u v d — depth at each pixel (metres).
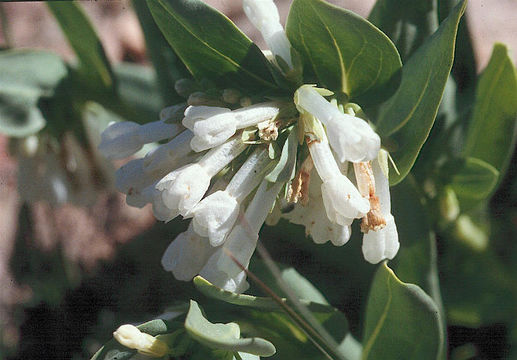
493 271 0.24
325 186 0.17
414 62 0.19
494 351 0.24
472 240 0.24
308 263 0.24
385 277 0.18
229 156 0.18
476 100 0.22
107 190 0.24
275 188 0.18
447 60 0.18
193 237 0.19
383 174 0.18
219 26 0.19
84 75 0.24
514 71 0.22
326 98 0.19
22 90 0.23
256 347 0.18
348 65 0.19
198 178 0.18
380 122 0.20
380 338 0.19
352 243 0.23
